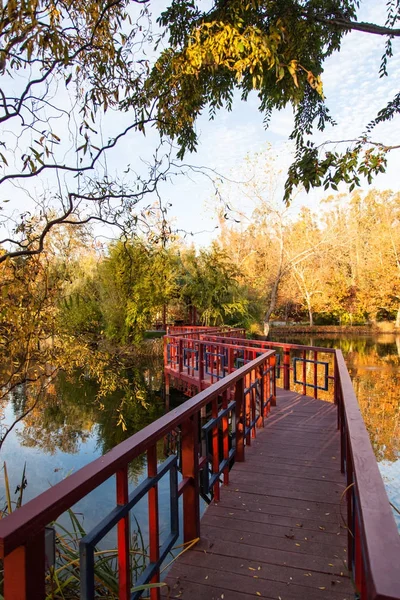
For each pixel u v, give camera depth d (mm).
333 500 3244
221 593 2154
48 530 1252
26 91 2605
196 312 22922
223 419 3420
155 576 1909
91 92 3145
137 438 1722
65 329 4320
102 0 2979
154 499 1908
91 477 1302
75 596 2354
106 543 4488
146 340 19297
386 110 3537
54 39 2623
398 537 851
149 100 3195
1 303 3158
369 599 739
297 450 4434
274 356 6461
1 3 2354
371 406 11133
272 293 27234
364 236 38562
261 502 3219
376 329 35625
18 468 7387
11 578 1034
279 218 26594
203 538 2686
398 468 7027
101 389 5090
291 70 2816
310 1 3291
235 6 2947
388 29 3143
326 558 2467
